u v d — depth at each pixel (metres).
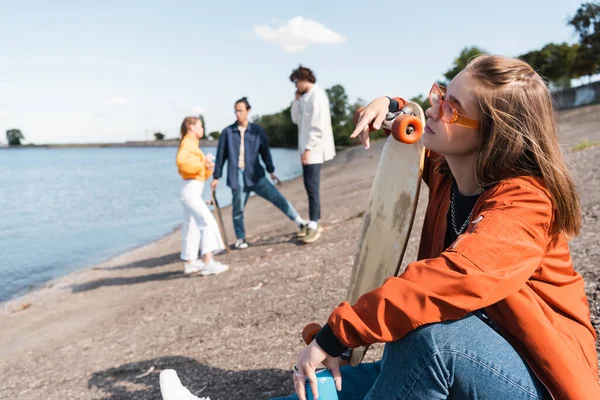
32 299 6.36
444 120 1.39
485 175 1.36
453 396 1.28
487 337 1.24
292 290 4.39
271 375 2.76
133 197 18.95
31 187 25.56
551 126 1.32
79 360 3.71
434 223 1.62
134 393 2.91
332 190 12.92
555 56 33.88
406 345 1.27
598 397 1.21
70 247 9.76
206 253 5.95
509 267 1.20
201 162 6.02
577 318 1.33
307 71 6.28
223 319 3.98
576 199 1.33
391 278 1.26
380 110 1.76
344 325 1.28
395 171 1.78
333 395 1.39
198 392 2.71
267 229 8.41
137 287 6.16
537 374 1.24
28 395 3.20
